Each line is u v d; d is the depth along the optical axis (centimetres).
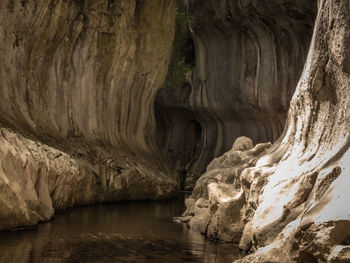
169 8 1986
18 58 1276
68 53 1530
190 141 2631
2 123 1075
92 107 1634
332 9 589
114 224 973
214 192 919
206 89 2386
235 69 2244
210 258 674
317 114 655
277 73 2020
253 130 2262
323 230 407
